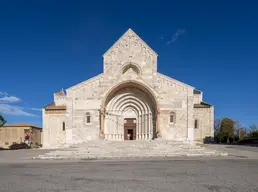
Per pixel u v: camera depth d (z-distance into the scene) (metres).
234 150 33.66
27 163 21.88
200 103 50.44
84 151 28.50
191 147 30.08
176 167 17.05
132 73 39.44
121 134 41.50
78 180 12.50
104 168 17.00
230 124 83.19
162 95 39.09
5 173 15.43
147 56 39.78
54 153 28.28
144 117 41.44
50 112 49.47
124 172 14.90
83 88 39.41
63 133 48.62
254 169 15.86
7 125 69.12
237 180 12.05
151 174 14.01
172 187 10.62
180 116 38.59
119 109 42.09
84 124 38.66
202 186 10.77
